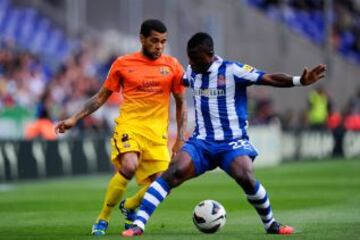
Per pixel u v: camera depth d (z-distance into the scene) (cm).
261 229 2884
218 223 2675
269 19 10700
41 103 7138
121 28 9606
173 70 2772
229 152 2575
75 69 8425
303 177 6297
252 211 3666
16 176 5884
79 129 7319
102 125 7744
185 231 2861
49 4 9531
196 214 2686
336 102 11562
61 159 6341
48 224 3194
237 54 10369
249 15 10531
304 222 3150
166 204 4069
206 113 2600
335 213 3541
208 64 2588
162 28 2723
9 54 7812
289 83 2492
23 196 4669
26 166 5988
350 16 13250
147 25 2719
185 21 9662
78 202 4259
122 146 2727
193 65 2597
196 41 2559
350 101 11038
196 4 9900
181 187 5331
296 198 4397
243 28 10456
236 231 2817
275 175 6562
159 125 2773
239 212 3619
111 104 8075
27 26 8925
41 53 8888
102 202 4256
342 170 7206
